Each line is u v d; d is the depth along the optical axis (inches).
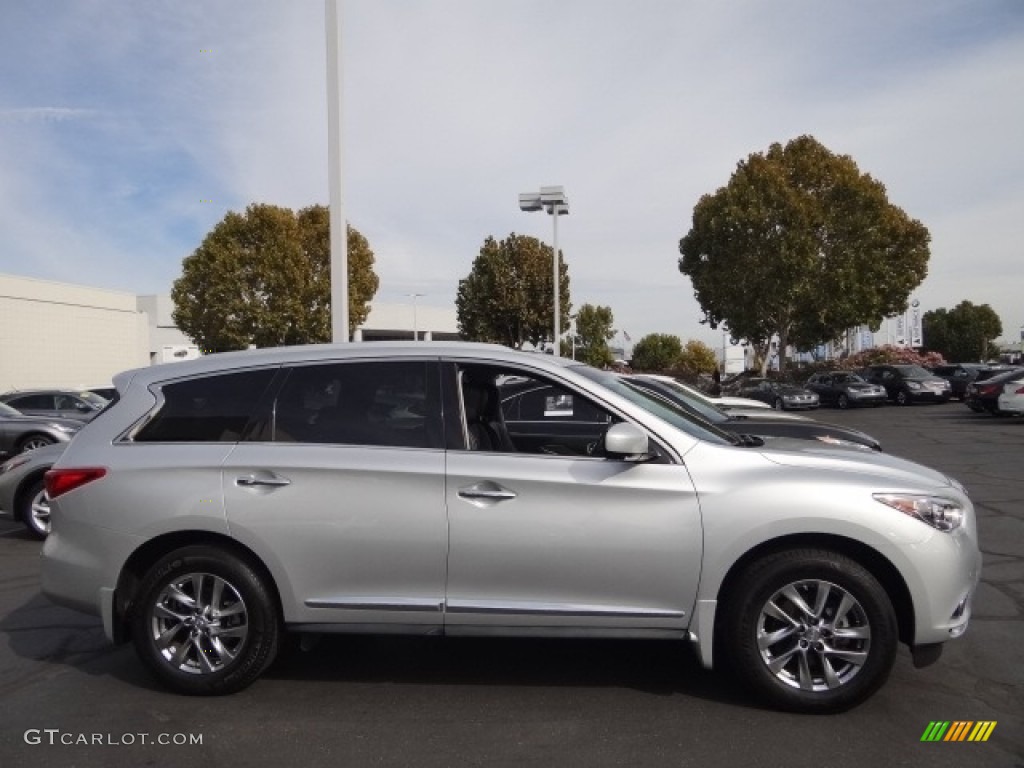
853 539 161.5
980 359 2933.1
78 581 177.9
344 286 415.2
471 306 1448.1
